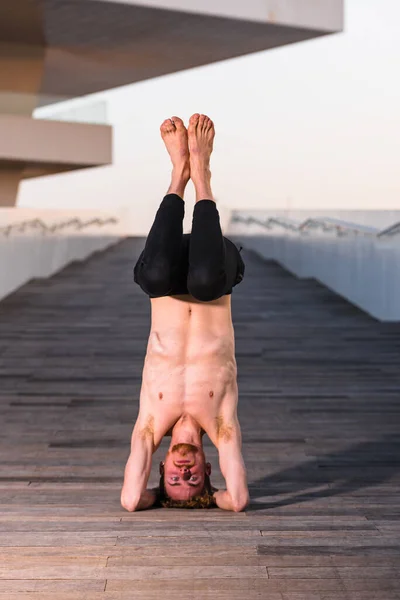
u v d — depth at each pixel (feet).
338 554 12.03
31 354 34.32
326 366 32.07
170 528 13.44
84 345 36.04
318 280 53.52
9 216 50.01
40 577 11.21
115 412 25.41
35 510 14.98
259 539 12.77
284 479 18.37
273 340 36.91
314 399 27.07
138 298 47.85
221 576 11.21
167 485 14.90
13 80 73.72
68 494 16.96
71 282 53.83
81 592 10.73
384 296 41.63
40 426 23.67
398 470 19.26
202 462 14.92
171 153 14.83
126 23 61.62
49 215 58.75
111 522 13.87
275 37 66.33
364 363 32.63
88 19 60.39
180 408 14.73
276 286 51.75
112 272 58.49
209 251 13.66
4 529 13.43
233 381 14.94
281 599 10.45
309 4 62.90
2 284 48.06
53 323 40.96
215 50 71.31
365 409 25.76
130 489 14.75
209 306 14.76
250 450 21.11
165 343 14.71
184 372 14.67
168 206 14.37
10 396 27.50
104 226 77.61
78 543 12.60
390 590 10.69
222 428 14.96
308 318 42.01
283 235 61.52
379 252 42.14
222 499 14.85
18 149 73.87
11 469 19.26
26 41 67.46
